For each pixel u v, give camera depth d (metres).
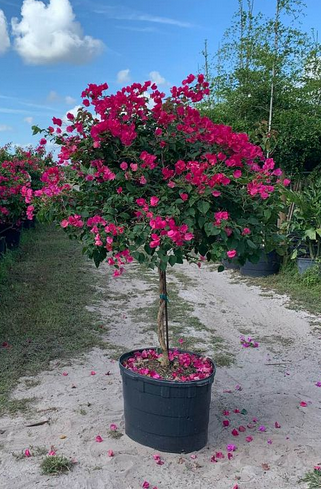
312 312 6.63
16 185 7.54
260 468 3.09
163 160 3.10
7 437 3.30
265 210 2.89
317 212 7.42
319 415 3.84
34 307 6.02
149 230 2.75
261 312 6.66
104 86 3.04
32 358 4.61
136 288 7.52
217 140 2.96
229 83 9.00
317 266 7.71
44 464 2.97
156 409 3.14
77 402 3.83
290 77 8.55
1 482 2.82
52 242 10.95
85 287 7.22
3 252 8.38
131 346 5.11
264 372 4.67
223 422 3.61
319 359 5.06
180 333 5.59
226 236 2.74
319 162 8.20
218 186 2.76
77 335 5.24
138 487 2.85
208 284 8.06
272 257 8.26
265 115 8.55
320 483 2.93
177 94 3.27
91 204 3.07
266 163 3.03
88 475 2.92
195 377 3.24
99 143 2.94
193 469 3.05
